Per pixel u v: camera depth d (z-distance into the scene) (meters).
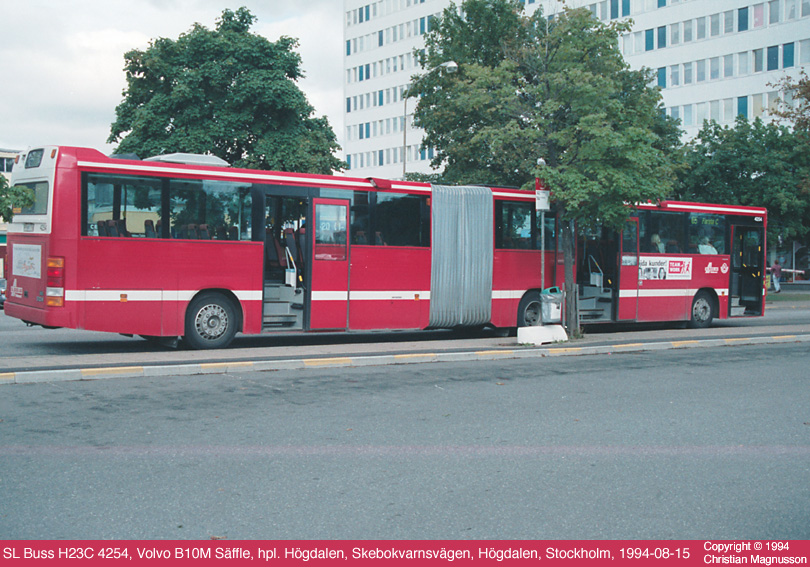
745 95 60.00
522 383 10.59
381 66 87.38
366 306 15.59
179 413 8.04
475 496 5.39
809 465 6.38
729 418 8.30
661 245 20.23
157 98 33.59
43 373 9.89
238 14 36.66
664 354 14.48
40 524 4.69
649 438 7.29
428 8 81.19
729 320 25.20
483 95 16.89
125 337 16.20
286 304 14.75
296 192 14.80
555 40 17.11
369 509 5.07
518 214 17.80
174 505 5.08
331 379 10.70
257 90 34.09
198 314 13.78
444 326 16.77
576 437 7.29
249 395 9.23
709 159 36.25
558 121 16.69
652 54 65.31
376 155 88.38
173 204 13.48
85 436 6.93
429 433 7.34
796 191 35.56
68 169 12.63
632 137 15.30
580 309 18.72
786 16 57.75
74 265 12.58
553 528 4.77
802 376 11.54
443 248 16.61
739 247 22.20
